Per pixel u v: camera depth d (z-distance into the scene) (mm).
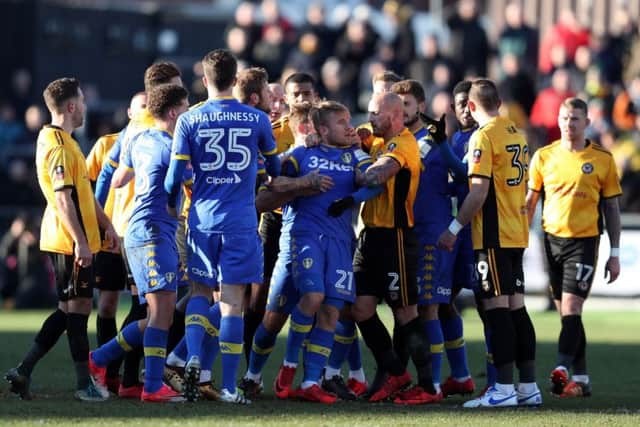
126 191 31469
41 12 75812
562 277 33812
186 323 28641
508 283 29266
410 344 30078
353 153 30141
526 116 71625
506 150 29297
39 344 29469
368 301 30234
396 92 31578
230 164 28391
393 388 30156
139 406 27766
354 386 32188
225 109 28562
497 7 91062
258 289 32156
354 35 74375
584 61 75312
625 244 60750
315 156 29922
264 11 75562
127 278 31547
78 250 28594
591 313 59906
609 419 26469
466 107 32562
